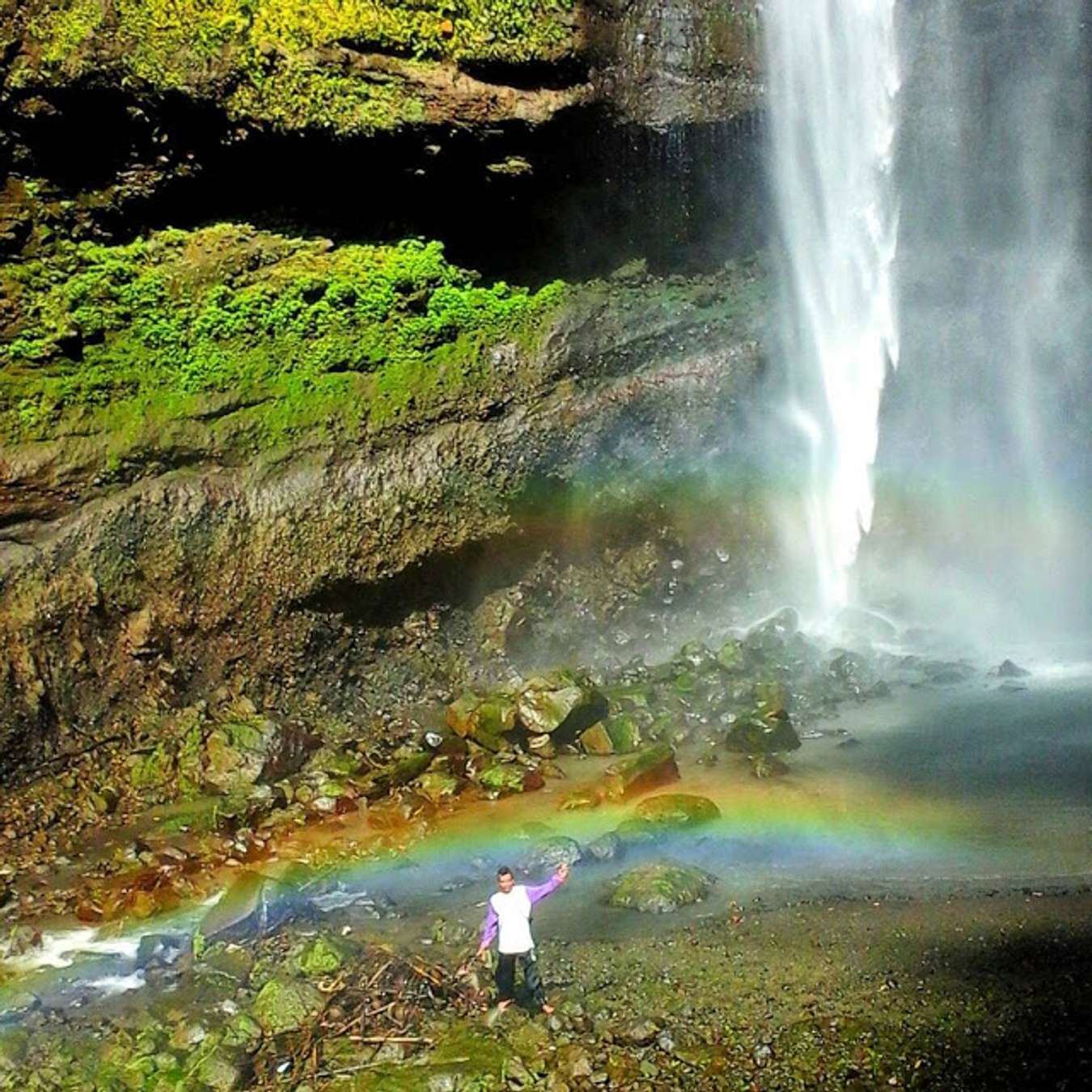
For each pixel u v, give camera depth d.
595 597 23.58
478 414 22.88
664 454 24.33
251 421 21.20
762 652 22.09
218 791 18.58
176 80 20.08
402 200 22.78
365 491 21.73
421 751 19.53
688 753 19.53
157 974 14.23
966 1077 11.59
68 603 19.50
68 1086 12.36
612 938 14.28
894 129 26.39
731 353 25.06
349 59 21.09
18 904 16.02
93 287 20.58
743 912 14.63
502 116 22.03
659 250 25.44
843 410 26.28
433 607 22.42
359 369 22.27
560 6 22.17
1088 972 12.95
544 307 24.06
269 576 20.95
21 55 19.73
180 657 20.39
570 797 17.98
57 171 20.66
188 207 21.73
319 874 16.16
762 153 25.23
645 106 23.75
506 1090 11.81
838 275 26.31
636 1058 12.10
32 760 18.86
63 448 19.83
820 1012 12.64
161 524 20.34
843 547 26.05
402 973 13.64
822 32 25.39
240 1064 12.42
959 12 26.06
